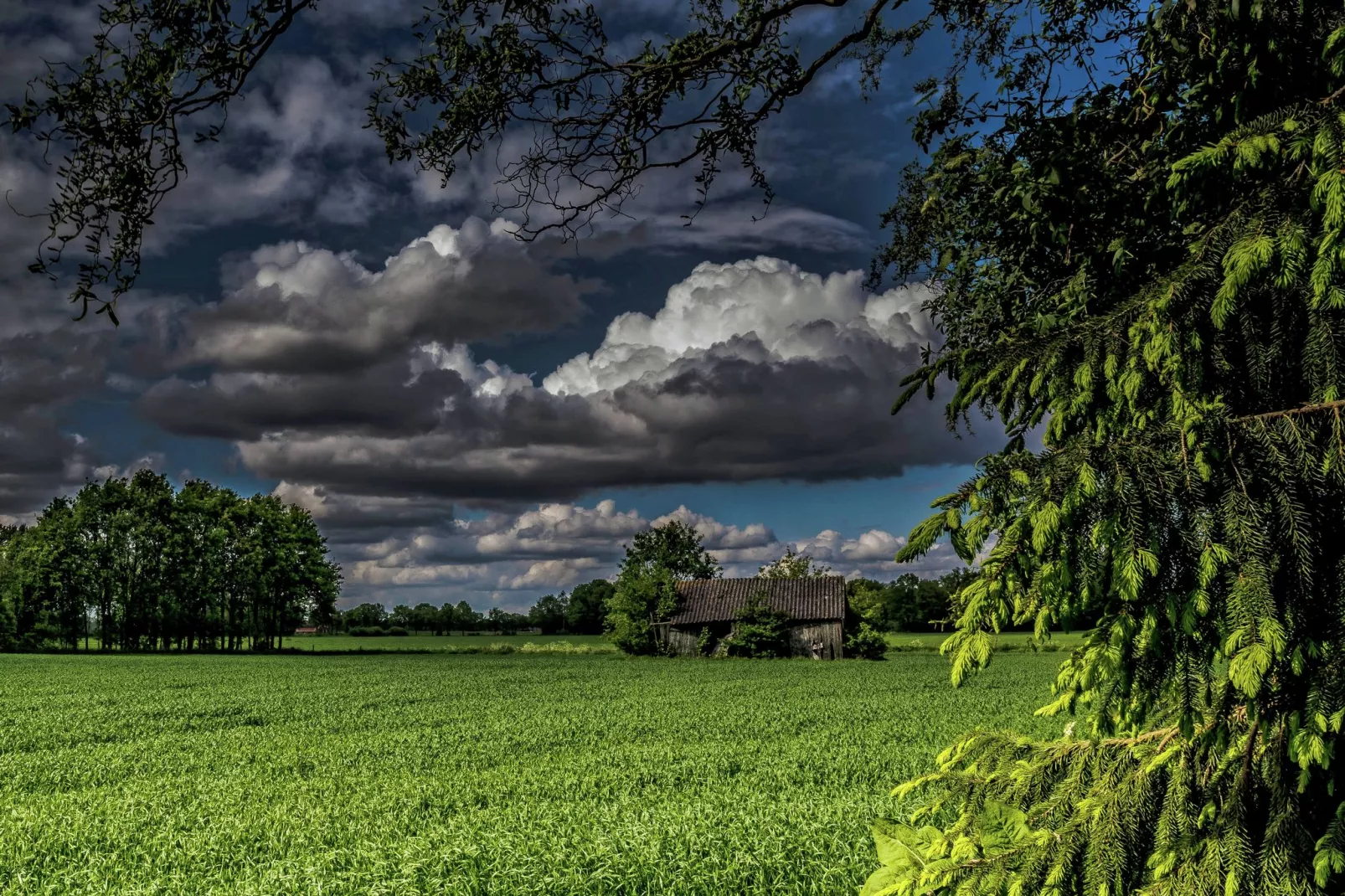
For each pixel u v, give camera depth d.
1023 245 3.41
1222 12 2.21
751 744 17.47
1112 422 2.23
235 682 38.47
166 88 3.50
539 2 3.93
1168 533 1.88
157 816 11.39
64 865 9.19
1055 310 2.86
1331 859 1.87
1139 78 3.04
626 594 62.53
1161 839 2.19
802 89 4.23
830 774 13.64
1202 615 1.84
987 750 2.89
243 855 9.38
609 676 42.03
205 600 83.56
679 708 26.05
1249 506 1.83
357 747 18.33
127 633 82.12
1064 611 1.98
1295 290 2.01
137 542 82.19
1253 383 2.11
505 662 55.38
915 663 50.72
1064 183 2.80
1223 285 1.94
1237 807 2.09
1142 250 2.71
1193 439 1.90
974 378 2.41
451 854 8.43
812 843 8.11
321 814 11.12
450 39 4.03
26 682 38.75
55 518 80.88
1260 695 2.02
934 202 4.07
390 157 4.28
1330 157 1.80
